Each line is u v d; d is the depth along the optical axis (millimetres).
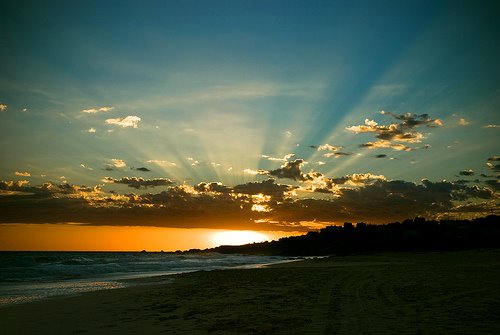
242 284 18125
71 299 14172
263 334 7789
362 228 111500
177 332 8211
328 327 8141
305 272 24922
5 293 16688
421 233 92375
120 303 12820
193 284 18938
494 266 27984
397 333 7445
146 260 54906
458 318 8812
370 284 16328
